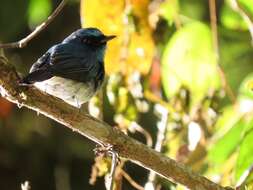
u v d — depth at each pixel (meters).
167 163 9.59
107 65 12.15
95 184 18.09
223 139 11.59
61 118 9.62
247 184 10.24
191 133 11.67
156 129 15.48
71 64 11.21
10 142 17.97
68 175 17.88
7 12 14.40
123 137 9.62
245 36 14.61
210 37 13.11
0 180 18.12
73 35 12.10
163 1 12.34
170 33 13.07
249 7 12.12
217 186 9.63
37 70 10.05
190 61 12.99
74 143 17.95
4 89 9.52
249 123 10.91
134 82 12.04
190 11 15.69
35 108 9.64
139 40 12.19
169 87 12.68
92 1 12.12
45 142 18.00
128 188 16.94
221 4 16.14
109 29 12.22
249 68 14.50
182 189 10.94
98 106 11.76
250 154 10.84
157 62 12.61
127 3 12.15
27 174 18.14
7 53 17.75
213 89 12.16
